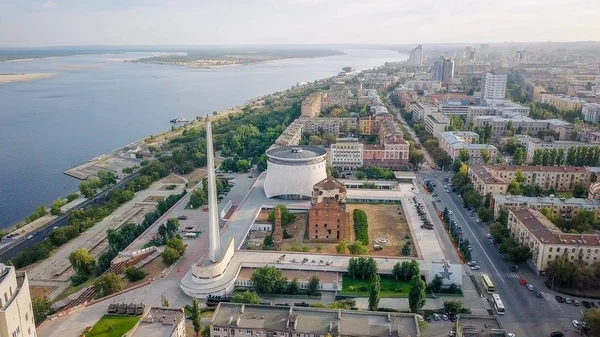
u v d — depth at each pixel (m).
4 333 148.38
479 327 199.38
